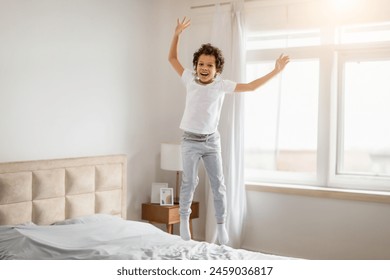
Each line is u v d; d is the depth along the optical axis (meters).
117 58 4.29
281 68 2.75
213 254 2.98
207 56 2.72
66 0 3.84
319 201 4.11
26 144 3.61
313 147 4.32
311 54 4.24
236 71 4.35
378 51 4.01
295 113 4.39
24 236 3.06
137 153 4.53
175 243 3.20
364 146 4.12
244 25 4.39
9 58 3.47
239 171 4.35
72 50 3.90
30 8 3.59
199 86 2.76
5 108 3.47
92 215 3.79
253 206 4.45
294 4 4.27
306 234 4.17
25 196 3.46
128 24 4.39
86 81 4.02
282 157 4.46
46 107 3.73
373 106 4.08
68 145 3.89
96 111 4.12
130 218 4.48
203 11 4.71
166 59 4.81
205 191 4.61
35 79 3.65
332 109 4.17
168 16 4.82
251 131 4.58
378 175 4.05
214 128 2.84
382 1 3.89
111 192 4.11
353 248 3.96
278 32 4.38
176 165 4.40
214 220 4.46
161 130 4.78
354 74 4.14
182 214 2.84
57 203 3.67
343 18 4.06
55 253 2.88
